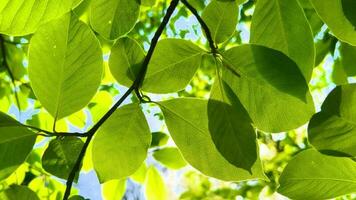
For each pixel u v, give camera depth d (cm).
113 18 77
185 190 298
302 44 73
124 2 77
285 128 72
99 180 75
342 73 110
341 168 73
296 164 74
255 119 72
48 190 169
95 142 75
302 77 70
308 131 70
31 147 71
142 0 84
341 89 70
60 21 71
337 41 111
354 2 69
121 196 123
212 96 71
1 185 158
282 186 74
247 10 212
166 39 75
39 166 167
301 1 110
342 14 70
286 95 71
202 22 75
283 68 70
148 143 75
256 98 72
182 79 76
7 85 181
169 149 124
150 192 127
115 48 77
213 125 70
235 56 72
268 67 71
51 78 72
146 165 126
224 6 76
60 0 70
